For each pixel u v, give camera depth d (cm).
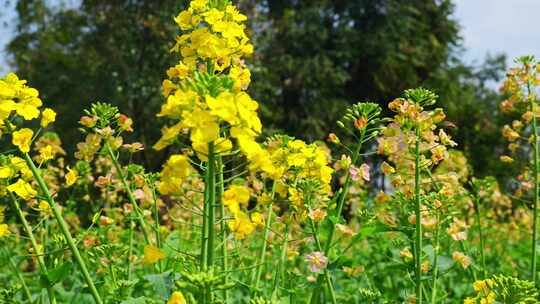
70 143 2484
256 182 571
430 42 3506
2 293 465
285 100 3122
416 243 446
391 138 451
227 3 420
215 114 280
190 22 424
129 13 2611
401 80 3350
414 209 460
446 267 470
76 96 2566
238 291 613
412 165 462
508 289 376
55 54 2780
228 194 320
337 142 482
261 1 2836
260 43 2777
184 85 298
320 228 481
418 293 445
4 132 381
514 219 1085
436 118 445
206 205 332
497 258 957
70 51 2773
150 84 2488
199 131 284
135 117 2522
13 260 525
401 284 688
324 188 453
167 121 2402
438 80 3475
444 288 775
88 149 525
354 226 916
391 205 531
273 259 705
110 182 553
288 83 3016
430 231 516
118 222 912
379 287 703
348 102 3328
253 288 446
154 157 2470
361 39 3241
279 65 2992
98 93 2539
